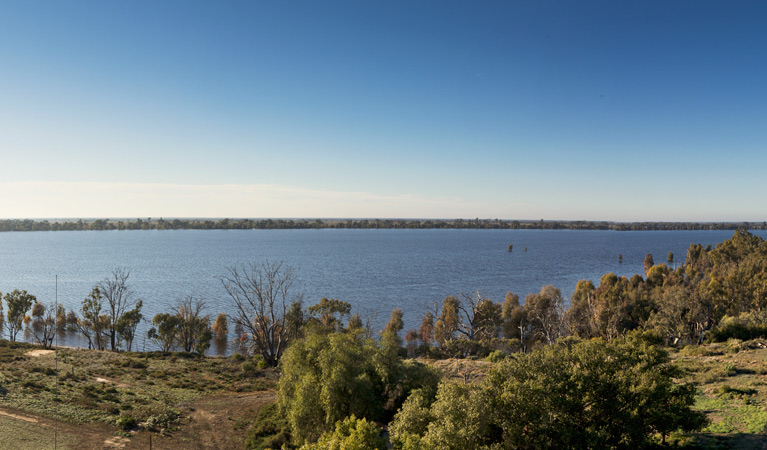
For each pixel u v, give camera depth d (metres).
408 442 25.03
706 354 53.81
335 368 38.41
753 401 33.62
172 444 38.41
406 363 43.97
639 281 143.38
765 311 77.62
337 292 183.50
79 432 39.06
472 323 94.69
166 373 63.53
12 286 190.00
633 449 27.19
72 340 117.69
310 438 38.06
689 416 26.95
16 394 46.38
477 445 25.19
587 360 29.41
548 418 26.27
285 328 78.44
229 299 163.25
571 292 185.50
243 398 52.53
